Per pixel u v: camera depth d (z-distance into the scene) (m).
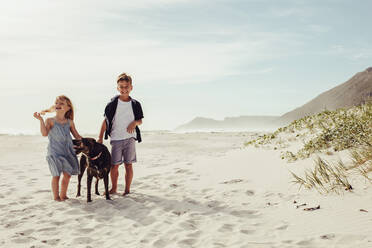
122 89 5.86
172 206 5.03
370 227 3.33
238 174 6.67
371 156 4.99
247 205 4.77
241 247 3.27
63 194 5.62
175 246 3.46
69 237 3.89
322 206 4.20
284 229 3.71
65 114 5.80
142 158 11.21
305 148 6.99
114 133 5.88
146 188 6.38
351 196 4.24
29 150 13.91
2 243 3.74
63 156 5.66
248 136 21.67
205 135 23.50
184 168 8.01
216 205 4.93
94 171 5.35
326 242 3.19
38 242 3.76
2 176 7.84
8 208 5.13
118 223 4.35
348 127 6.78
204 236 3.70
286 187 5.29
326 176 4.98
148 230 4.01
